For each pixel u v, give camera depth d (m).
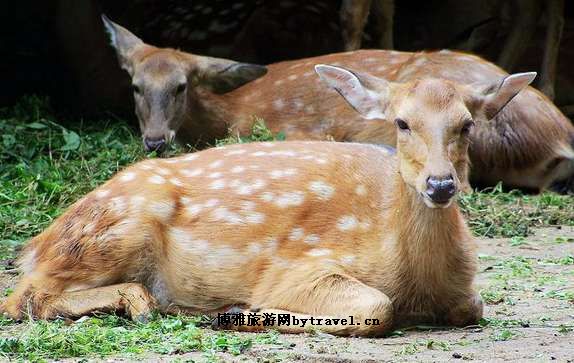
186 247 10.64
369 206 10.45
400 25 26.91
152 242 10.62
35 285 10.59
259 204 10.66
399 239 10.12
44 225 14.89
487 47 25.67
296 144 11.34
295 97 19.19
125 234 10.55
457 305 10.31
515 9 22.88
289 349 9.23
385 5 22.62
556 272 13.23
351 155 10.96
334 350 9.18
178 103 18.56
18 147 18.73
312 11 24.98
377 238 10.28
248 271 10.49
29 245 11.22
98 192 10.83
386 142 18.45
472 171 19.27
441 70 18.72
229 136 19.08
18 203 15.66
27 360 8.86
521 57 24.42
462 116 9.94
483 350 9.27
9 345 9.17
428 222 9.99
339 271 10.18
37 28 25.33
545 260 13.99
